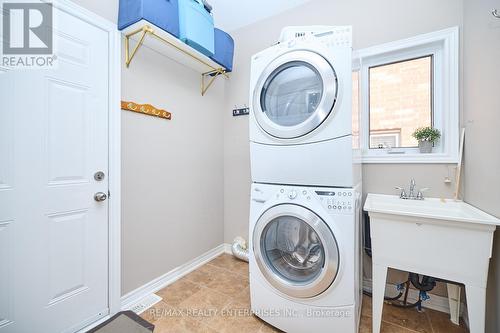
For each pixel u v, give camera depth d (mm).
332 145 1142
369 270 1739
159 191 1807
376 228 1246
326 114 1130
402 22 1636
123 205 1549
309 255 1312
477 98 1271
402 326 1388
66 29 1242
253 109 1380
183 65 2018
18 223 1090
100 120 1402
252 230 1380
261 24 2287
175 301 1618
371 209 1262
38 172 1150
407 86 1719
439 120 1603
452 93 1487
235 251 2305
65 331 1254
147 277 1707
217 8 2104
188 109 2078
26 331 1118
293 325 1262
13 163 1072
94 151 1376
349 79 1104
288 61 1232
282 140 1266
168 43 1637
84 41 1319
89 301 1359
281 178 1312
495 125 1121
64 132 1243
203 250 2264
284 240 1406
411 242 1171
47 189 1183
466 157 1402
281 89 1360
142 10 1345
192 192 2131
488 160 1173
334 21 1892
